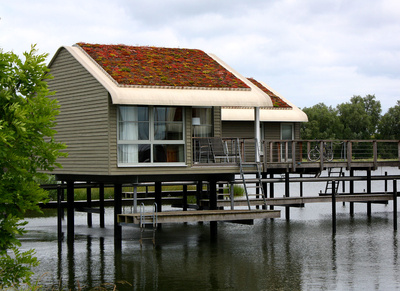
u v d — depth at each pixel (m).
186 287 17.19
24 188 10.38
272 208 35.75
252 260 20.83
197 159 24.14
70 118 23.97
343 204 39.81
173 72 24.31
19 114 10.14
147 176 22.91
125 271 19.12
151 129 22.38
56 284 17.45
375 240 24.98
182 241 24.70
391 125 103.25
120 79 22.03
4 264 10.65
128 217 21.55
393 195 28.55
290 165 28.08
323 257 21.34
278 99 34.88
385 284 17.42
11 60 10.89
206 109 25.81
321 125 100.06
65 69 24.36
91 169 22.64
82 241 24.67
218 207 26.41
